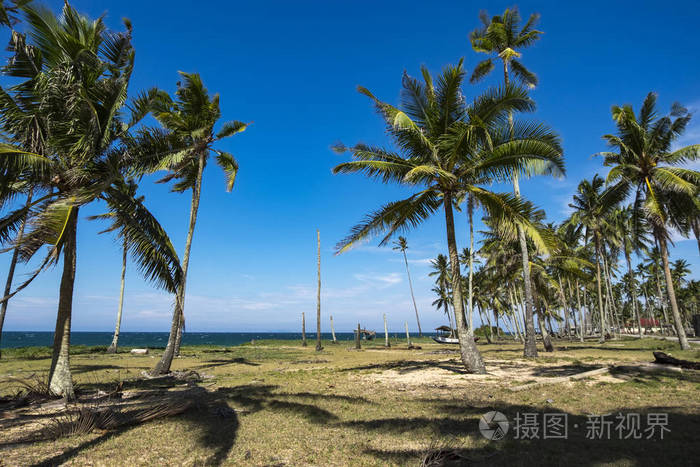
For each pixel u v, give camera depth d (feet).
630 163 75.00
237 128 58.80
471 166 45.73
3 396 33.24
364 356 88.53
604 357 61.46
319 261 124.77
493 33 73.77
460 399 29.25
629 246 137.39
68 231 33.78
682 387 31.55
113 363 65.77
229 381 44.65
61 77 31.19
